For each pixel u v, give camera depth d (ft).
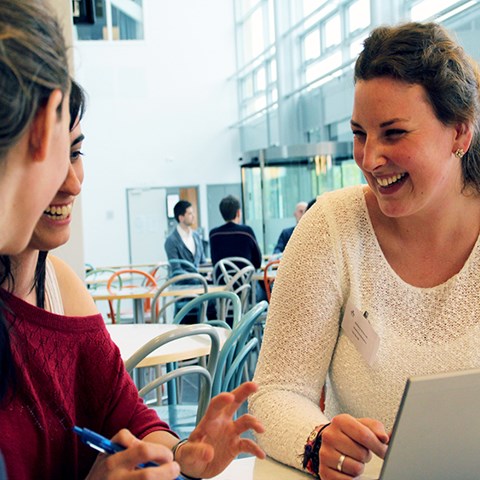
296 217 22.39
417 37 3.67
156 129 38.75
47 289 3.18
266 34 37.58
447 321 4.07
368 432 3.27
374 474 3.44
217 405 2.96
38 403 2.93
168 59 38.91
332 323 4.29
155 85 38.70
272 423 3.84
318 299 4.21
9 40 1.91
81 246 9.54
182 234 23.32
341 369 4.24
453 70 3.64
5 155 1.94
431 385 2.56
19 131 1.92
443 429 2.65
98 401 3.34
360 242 4.28
